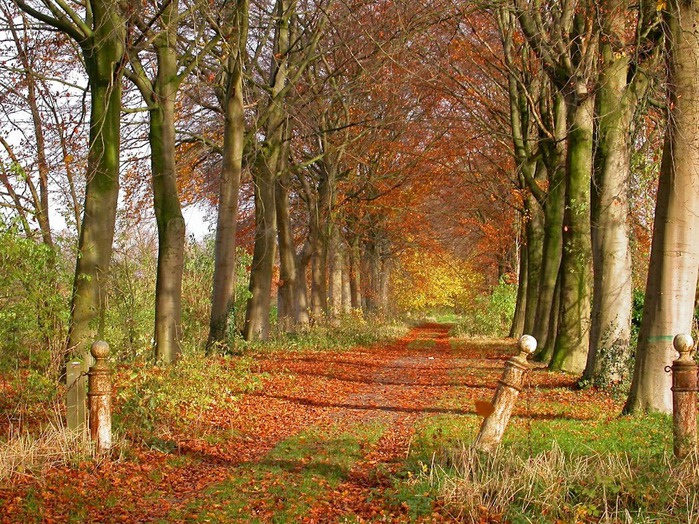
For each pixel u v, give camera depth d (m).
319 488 7.26
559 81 17.59
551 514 5.89
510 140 28.50
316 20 23.73
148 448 8.84
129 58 12.36
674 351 11.31
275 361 20.88
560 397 14.12
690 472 6.43
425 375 19.44
